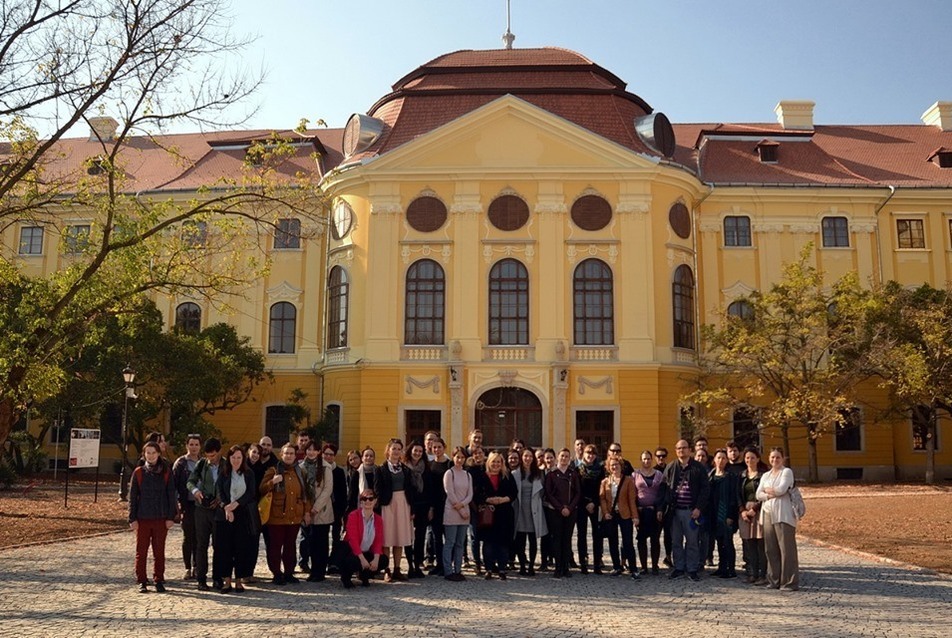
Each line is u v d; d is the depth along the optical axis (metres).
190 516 14.63
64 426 42.50
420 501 15.01
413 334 37.81
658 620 11.38
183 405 34.16
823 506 26.84
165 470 13.60
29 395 21.42
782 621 11.30
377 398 37.16
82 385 33.03
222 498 13.48
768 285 42.88
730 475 15.10
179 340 34.00
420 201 38.56
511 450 16.53
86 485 33.62
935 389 35.22
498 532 14.88
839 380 36.34
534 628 10.89
